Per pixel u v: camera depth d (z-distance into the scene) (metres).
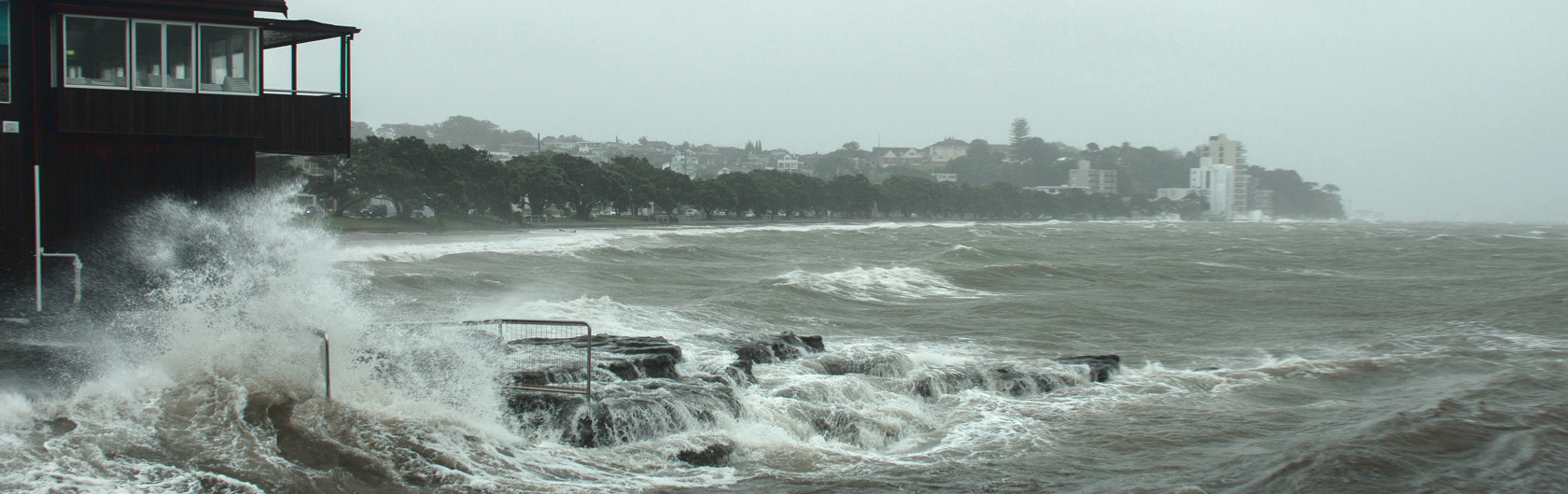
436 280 29.70
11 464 8.82
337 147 18.17
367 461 9.75
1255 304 32.25
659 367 14.55
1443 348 22.19
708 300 28.25
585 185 104.44
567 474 10.13
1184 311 30.11
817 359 17.44
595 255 49.06
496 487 9.53
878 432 12.76
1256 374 18.19
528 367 13.33
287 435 10.15
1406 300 33.59
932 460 11.74
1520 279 42.28
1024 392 16.12
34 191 15.89
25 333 13.66
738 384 14.89
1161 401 15.71
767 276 40.12
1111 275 43.75
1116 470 11.62
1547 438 13.10
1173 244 85.00
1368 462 11.92
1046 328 25.52
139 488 8.61
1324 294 35.47
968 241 89.12
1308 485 11.15
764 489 10.17
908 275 39.38
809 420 12.94
